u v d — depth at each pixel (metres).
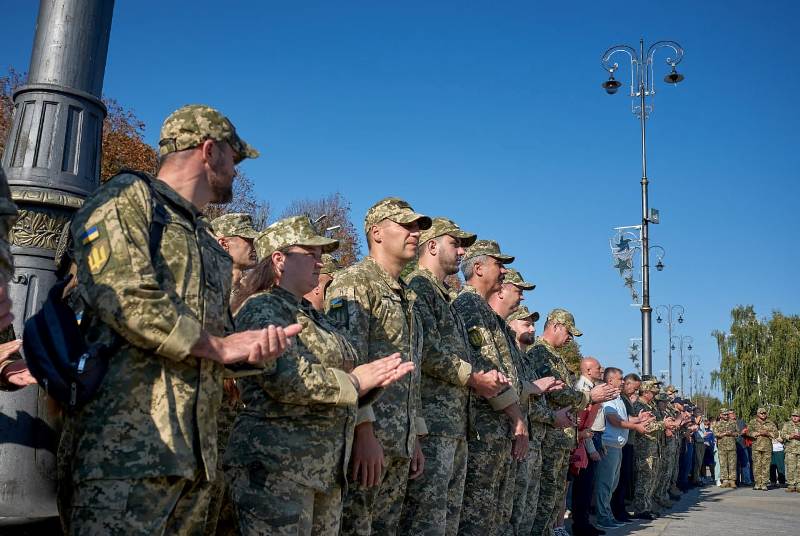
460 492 4.91
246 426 3.29
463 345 5.14
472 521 5.39
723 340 41.16
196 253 2.63
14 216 2.26
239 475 3.24
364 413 3.64
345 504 3.89
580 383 9.17
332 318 4.06
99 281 2.33
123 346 2.41
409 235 4.45
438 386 4.84
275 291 3.60
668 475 13.16
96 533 2.26
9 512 3.30
